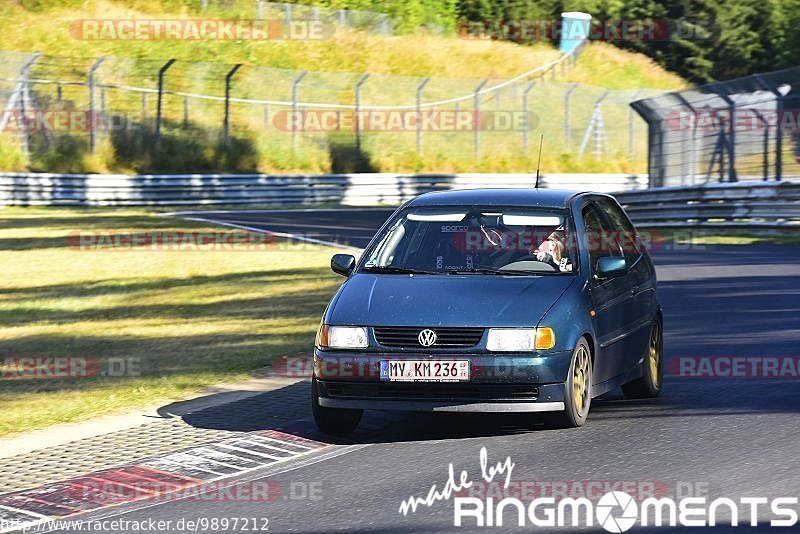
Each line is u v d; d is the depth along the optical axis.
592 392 30.73
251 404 35.47
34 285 68.00
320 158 159.88
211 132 152.88
